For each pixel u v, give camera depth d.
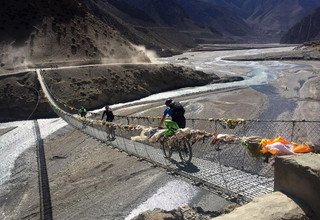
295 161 4.61
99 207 19.23
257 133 30.19
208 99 52.94
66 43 87.69
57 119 53.03
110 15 195.25
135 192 19.64
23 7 93.50
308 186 4.39
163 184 19.53
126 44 101.44
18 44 84.69
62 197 22.23
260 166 15.41
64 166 28.39
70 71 69.00
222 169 11.93
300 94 53.12
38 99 59.69
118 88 68.25
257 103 47.50
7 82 63.31
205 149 16.62
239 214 4.28
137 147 19.44
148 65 79.50
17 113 58.50
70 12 98.25
